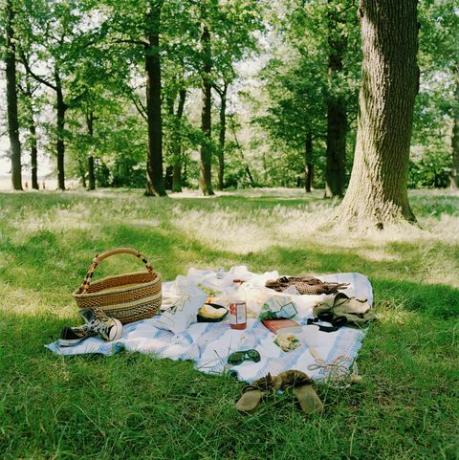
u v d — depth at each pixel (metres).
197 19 18.55
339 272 6.65
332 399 3.09
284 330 4.17
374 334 4.23
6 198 14.83
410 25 8.18
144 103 35.97
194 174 50.06
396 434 2.70
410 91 8.40
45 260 6.74
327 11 17.55
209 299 5.06
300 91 20.73
